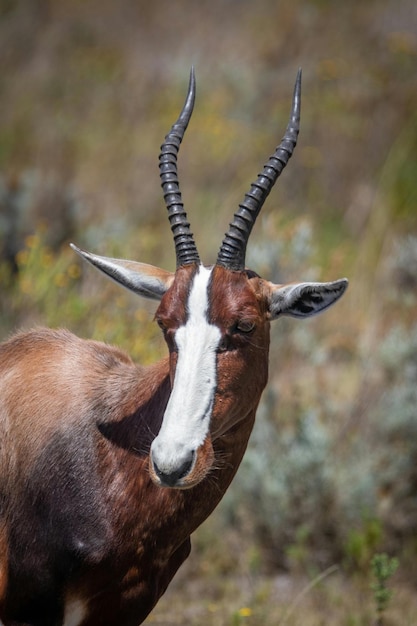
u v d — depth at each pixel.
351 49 62.75
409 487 31.14
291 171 55.00
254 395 18.41
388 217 50.16
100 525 18.59
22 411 19.44
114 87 65.81
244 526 30.62
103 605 18.89
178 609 27.17
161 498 18.59
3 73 70.25
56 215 43.94
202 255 46.03
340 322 41.25
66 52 71.88
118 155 58.22
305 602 27.73
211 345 17.52
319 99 58.84
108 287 33.59
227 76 62.06
